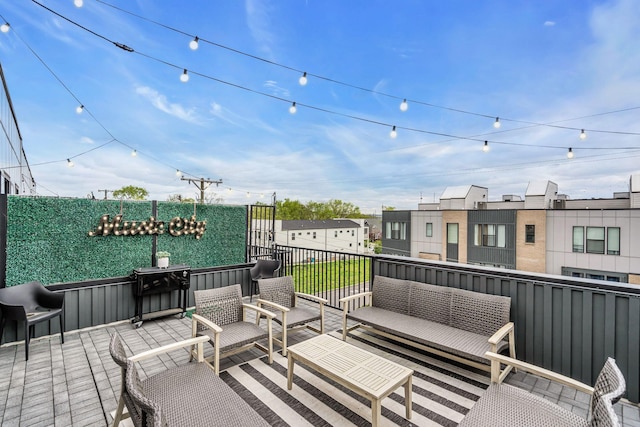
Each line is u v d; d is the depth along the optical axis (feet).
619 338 8.40
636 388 8.16
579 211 35.83
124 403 6.39
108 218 15.49
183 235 18.58
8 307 10.55
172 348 7.22
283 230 81.82
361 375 7.11
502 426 5.29
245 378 9.26
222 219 20.39
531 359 9.89
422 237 50.70
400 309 12.07
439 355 10.04
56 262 14.07
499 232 41.81
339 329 13.46
